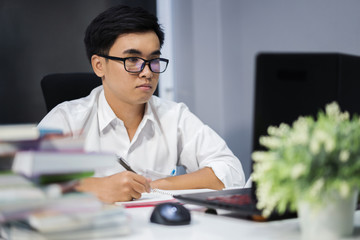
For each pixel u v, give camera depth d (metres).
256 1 3.58
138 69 1.71
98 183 1.31
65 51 3.45
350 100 1.09
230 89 3.82
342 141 0.77
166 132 1.95
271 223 0.95
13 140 0.81
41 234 0.79
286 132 0.84
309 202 0.76
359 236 0.81
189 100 3.99
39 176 0.82
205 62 3.94
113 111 1.88
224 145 1.96
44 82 2.04
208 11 3.90
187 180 1.66
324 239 0.80
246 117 3.70
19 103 3.32
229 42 3.81
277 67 1.00
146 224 0.97
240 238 0.85
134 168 1.89
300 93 1.02
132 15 1.71
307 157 0.76
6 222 0.89
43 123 1.85
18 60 3.32
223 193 1.16
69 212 0.81
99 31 1.75
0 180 0.80
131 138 1.91
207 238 0.85
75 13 3.48
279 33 3.43
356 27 2.89
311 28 3.19
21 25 3.32
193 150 1.96
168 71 3.95
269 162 0.79
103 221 0.84
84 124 1.86
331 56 1.04
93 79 2.08
